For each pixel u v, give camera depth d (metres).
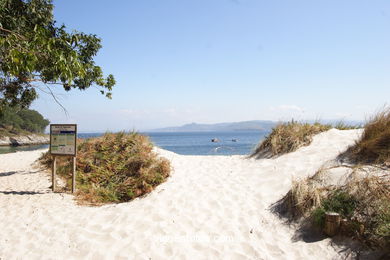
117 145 9.72
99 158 9.12
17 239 4.18
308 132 8.34
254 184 6.19
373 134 5.79
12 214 5.23
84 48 8.36
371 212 3.69
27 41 5.04
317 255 3.47
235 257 3.61
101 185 7.58
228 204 5.31
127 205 5.73
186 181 7.07
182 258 3.61
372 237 3.35
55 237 4.21
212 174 7.61
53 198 6.32
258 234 4.15
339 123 9.43
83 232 4.36
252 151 9.25
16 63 4.52
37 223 4.77
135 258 3.62
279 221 4.43
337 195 4.25
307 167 6.21
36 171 9.62
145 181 6.89
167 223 4.67
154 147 10.75
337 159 5.97
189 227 4.51
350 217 3.77
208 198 5.68
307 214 4.27
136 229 4.47
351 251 3.36
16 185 7.63
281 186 5.69
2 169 10.40
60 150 6.96
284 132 8.54
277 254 3.62
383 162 4.90
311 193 4.48
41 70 6.81
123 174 7.96
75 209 5.54
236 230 4.30
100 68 8.71
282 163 6.99
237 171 7.51
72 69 5.49
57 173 8.86
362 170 4.74
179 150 33.19
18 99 8.98
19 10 7.07
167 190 6.40
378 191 3.90
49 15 7.82
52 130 7.08
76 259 3.63
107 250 3.82
